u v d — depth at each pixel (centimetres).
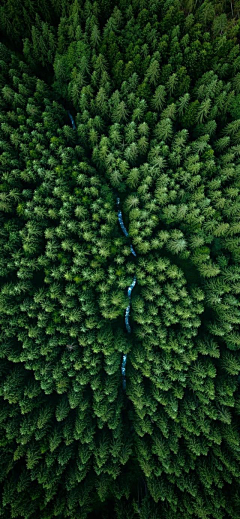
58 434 3083
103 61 3162
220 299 3136
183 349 3119
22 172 3125
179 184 3234
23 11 3269
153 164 3188
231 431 3120
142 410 3170
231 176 3178
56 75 3394
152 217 3231
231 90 3241
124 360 3578
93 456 3350
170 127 3055
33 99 3294
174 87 3186
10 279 3359
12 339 3294
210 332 3366
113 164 3219
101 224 3312
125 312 3559
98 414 3025
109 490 3553
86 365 3089
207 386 3089
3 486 3158
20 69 3406
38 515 3120
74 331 3091
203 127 3209
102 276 3247
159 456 3122
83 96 3166
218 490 3186
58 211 3209
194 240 3262
